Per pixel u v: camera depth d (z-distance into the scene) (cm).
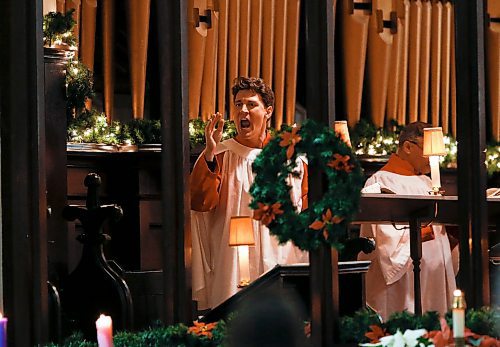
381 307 1341
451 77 1703
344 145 930
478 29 1045
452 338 879
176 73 998
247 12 1574
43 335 956
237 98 1220
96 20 1516
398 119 1670
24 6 965
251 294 1015
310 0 972
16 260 956
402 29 1656
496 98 1694
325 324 943
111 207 1151
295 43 1603
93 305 1153
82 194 1394
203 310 1226
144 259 1402
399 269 1326
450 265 1366
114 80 1520
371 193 1084
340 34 1653
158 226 1415
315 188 938
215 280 1191
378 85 1652
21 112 962
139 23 1508
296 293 1022
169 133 998
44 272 961
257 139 1220
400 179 1362
